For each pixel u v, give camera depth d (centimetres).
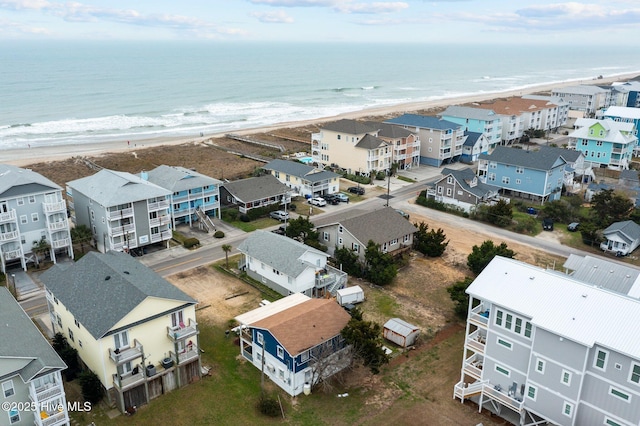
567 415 2989
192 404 3497
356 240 5484
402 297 5069
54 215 5397
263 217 7300
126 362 3328
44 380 2933
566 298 3106
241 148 11838
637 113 11494
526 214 7600
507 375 3291
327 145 9862
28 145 11906
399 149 9781
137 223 5706
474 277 5509
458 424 3353
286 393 3644
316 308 3984
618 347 2712
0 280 5116
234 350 4144
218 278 5388
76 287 3791
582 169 9150
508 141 12381
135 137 13288
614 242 6278
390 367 3966
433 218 7412
